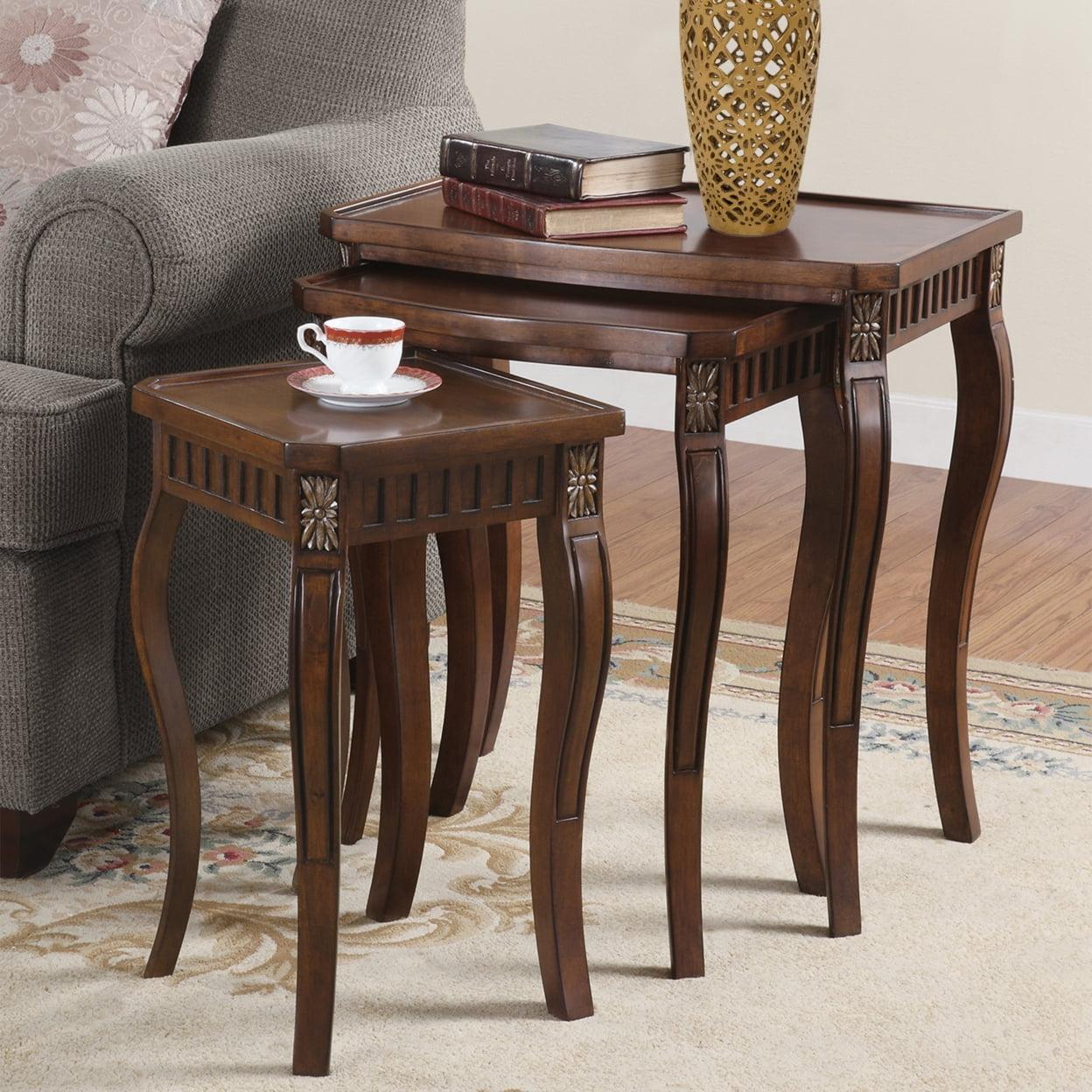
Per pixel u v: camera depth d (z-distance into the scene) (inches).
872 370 92.1
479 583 108.3
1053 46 189.8
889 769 121.8
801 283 89.9
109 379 101.0
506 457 81.1
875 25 198.2
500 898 102.7
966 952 97.0
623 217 98.0
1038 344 198.2
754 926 99.8
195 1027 87.8
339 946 96.5
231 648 115.5
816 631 99.6
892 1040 87.8
